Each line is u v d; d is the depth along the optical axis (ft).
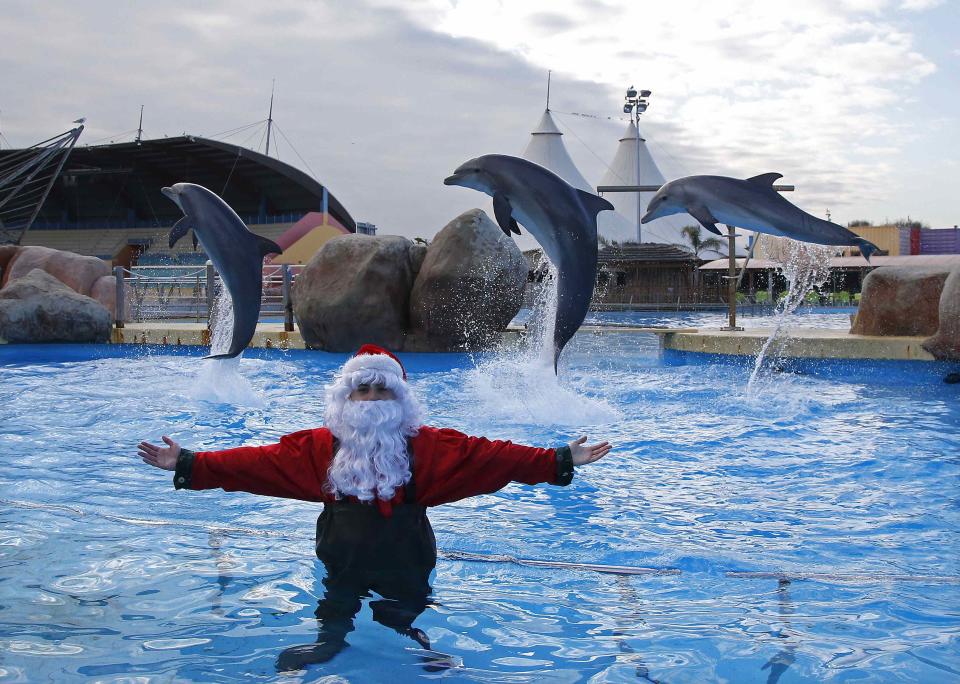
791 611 9.14
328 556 9.44
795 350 34.58
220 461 9.07
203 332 45.50
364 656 7.83
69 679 7.25
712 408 25.00
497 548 11.69
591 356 43.14
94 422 22.24
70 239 171.94
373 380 9.25
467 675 7.45
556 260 24.11
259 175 163.84
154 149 147.84
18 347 43.91
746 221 28.07
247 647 7.99
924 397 27.17
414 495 9.29
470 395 26.94
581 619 8.88
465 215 42.80
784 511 13.78
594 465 17.40
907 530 12.60
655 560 11.14
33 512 12.98
